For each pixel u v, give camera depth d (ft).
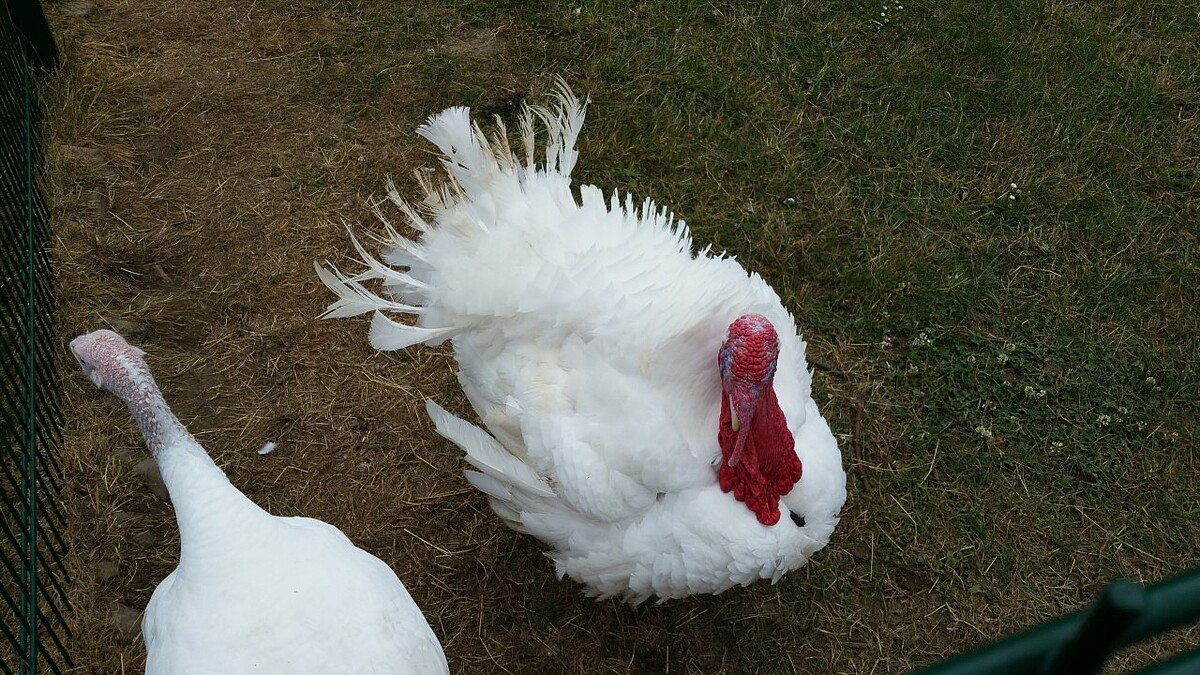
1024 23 6.60
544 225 3.68
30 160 5.13
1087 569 4.19
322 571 2.95
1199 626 3.98
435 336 3.68
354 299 3.73
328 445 4.51
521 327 3.49
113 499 4.25
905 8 6.62
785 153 5.73
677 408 3.20
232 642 2.77
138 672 3.78
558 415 3.33
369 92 5.97
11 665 3.67
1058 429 4.62
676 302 3.31
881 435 4.59
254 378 4.72
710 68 6.18
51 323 4.75
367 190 5.50
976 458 4.50
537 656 3.92
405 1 6.51
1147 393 4.76
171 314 4.91
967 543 4.25
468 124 3.92
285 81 6.01
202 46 6.20
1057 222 5.48
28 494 3.93
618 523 3.32
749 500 3.16
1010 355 4.86
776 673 3.90
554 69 6.14
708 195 5.51
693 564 3.23
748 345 2.83
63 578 3.98
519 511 3.69
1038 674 1.18
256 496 4.33
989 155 5.80
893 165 5.73
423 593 4.09
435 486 4.41
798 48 6.31
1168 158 5.86
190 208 5.35
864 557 4.21
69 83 5.76
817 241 5.33
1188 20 6.75
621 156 5.65
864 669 3.92
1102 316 5.06
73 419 4.48
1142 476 4.46
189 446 3.04
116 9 6.39
